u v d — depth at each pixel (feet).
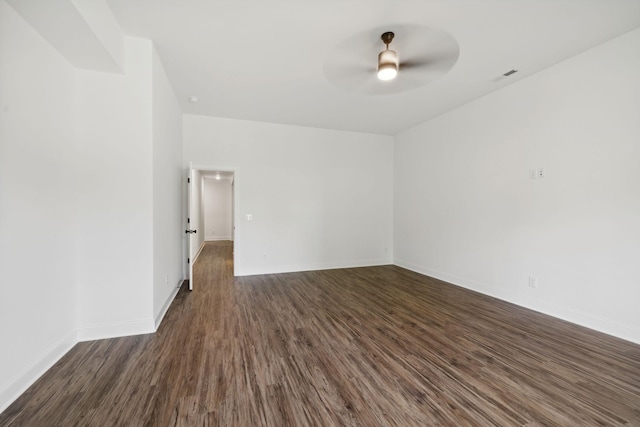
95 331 7.99
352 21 7.51
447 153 14.55
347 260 18.28
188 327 8.88
